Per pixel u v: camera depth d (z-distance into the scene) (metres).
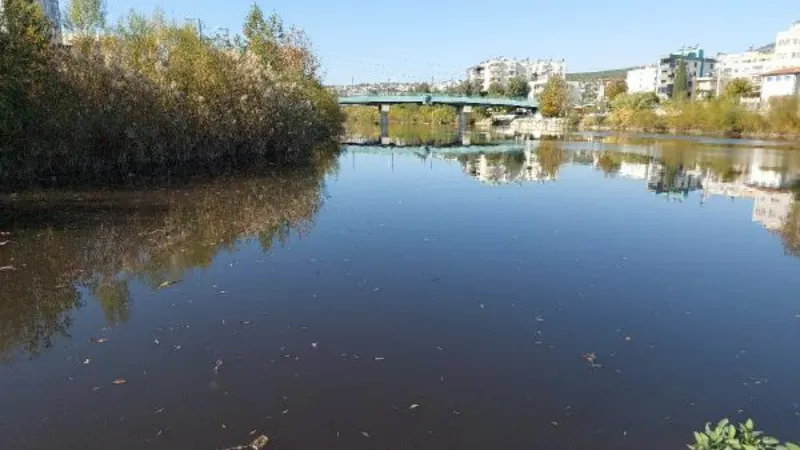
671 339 6.65
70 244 10.56
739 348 6.41
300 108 30.55
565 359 6.04
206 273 8.96
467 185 20.52
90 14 30.12
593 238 11.88
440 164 29.50
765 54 124.12
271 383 5.38
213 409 4.89
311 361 5.87
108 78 19.70
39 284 8.30
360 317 7.16
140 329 6.68
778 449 3.02
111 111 19.59
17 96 16.00
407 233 12.02
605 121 90.88
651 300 8.02
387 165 28.31
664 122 75.94
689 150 41.75
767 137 60.56
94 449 4.30
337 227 12.53
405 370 5.70
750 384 5.54
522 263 9.80
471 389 5.33
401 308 7.50
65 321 6.92
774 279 9.12
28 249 10.16
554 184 21.28
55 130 18.03
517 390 5.33
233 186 18.77
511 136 66.06
